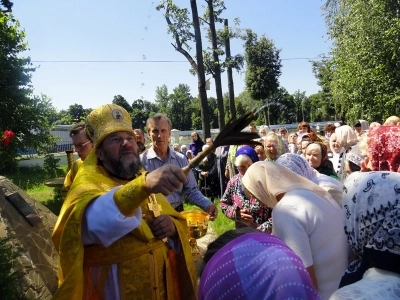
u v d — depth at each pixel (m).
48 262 3.98
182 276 2.42
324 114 32.72
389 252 1.23
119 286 2.15
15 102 19.56
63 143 30.67
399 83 13.06
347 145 4.90
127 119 2.43
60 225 2.07
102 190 2.12
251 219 3.40
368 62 13.48
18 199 4.20
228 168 7.58
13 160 19.20
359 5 13.38
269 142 4.65
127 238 2.19
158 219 2.32
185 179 1.69
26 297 3.46
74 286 1.94
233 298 1.03
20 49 20.20
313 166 3.87
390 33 12.66
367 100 13.70
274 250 1.06
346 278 1.41
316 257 1.93
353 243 1.38
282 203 2.03
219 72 19.38
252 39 12.32
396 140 2.00
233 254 1.09
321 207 1.98
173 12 17.33
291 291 0.96
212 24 19.05
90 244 2.12
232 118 1.61
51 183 6.11
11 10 12.30
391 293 1.14
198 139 10.94
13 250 3.69
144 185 1.73
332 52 14.90
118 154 2.30
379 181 1.32
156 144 4.04
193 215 3.37
